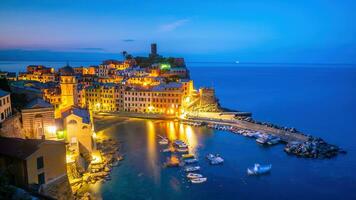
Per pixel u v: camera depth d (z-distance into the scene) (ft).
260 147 470.80
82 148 372.99
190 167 374.84
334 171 376.68
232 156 427.33
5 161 232.32
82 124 369.91
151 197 302.66
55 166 245.65
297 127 608.19
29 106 341.41
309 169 382.42
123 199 297.53
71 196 256.52
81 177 320.29
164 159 406.21
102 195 303.68
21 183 227.40
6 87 398.01
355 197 311.68
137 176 350.02
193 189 322.55
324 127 607.37
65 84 549.54
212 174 362.94
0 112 295.28
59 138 361.30
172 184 332.19
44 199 215.72
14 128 313.94
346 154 441.68
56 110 491.72
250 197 308.40
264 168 369.30
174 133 550.77
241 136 535.19
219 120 635.66
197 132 562.66
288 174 366.43
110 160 387.14
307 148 437.58
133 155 420.77
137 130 568.41
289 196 312.09
